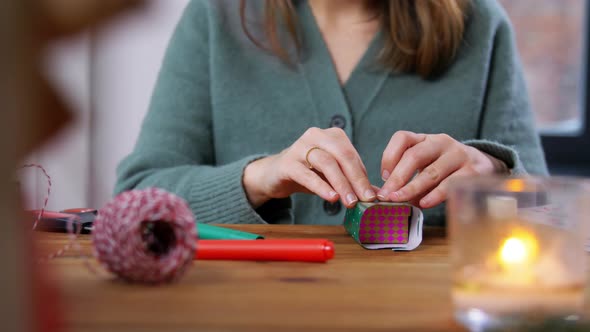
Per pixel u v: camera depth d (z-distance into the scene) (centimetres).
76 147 69
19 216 45
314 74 132
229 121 133
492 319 55
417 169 93
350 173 89
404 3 130
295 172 92
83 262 71
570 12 221
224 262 72
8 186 44
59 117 35
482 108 134
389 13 132
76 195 151
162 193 64
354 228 83
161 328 55
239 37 135
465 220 56
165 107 134
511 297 55
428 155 91
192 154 132
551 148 224
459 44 133
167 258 63
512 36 140
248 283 65
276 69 133
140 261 63
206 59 137
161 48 186
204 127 135
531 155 134
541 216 56
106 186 180
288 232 90
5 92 34
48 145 36
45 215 87
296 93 132
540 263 55
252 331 54
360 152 130
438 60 131
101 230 63
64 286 63
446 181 91
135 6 28
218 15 136
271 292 63
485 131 133
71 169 70
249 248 73
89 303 59
